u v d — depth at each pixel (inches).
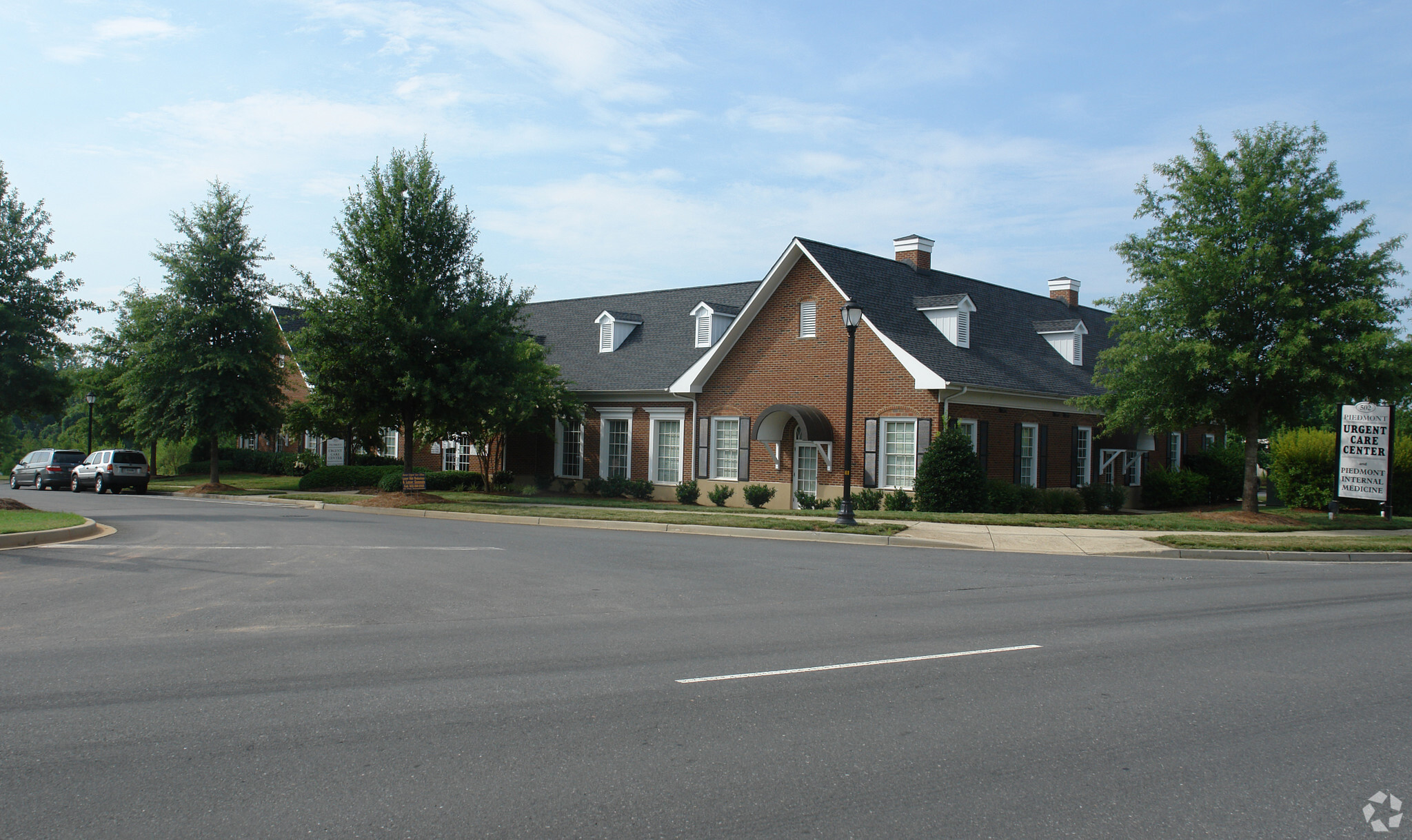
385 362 999.6
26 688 272.2
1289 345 804.6
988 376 1018.1
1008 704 262.4
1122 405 928.9
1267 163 853.2
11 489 1640.0
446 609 407.5
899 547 690.8
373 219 1007.6
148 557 577.6
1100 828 178.1
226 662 305.9
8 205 946.7
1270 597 464.4
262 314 1450.5
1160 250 893.2
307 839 170.7
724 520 808.3
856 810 186.1
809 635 356.5
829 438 1029.8
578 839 171.5
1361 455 916.6
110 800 188.2
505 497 1181.7
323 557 585.0
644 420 1218.0
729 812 184.1
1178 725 243.8
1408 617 408.2
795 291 1084.5
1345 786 201.3
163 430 1385.3
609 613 400.2
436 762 211.2
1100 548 684.1
